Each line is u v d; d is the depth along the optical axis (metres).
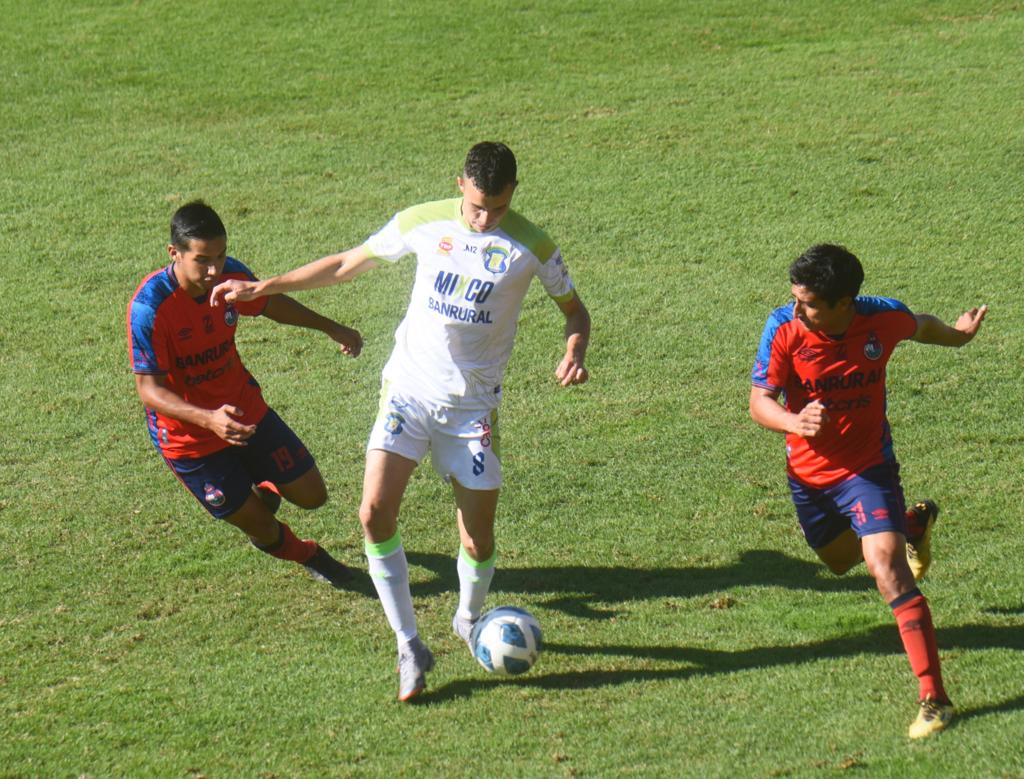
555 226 40.94
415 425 19.38
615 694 18.95
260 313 22.36
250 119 51.38
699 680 19.22
